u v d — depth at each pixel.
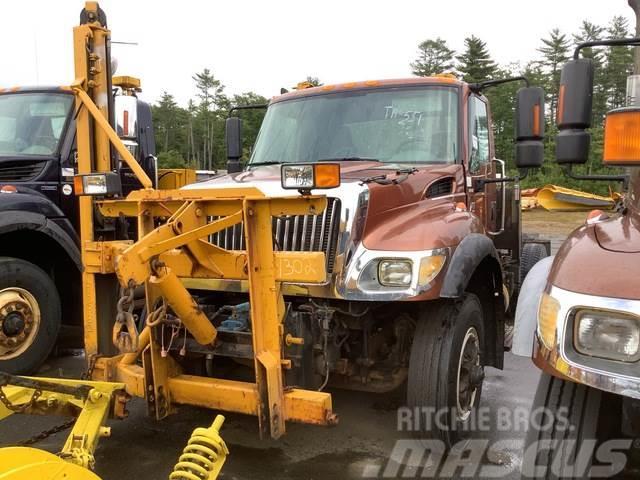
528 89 4.55
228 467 3.85
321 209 3.26
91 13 4.20
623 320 2.20
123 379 3.81
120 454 4.02
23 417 4.63
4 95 6.57
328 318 3.76
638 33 3.14
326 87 5.55
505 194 6.25
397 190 4.12
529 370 5.96
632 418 2.79
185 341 3.75
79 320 6.15
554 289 2.43
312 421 3.37
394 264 3.72
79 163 4.24
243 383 3.62
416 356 3.95
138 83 7.13
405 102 5.22
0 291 5.14
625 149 2.36
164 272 3.30
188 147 80.12
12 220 5.30
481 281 4.62
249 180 4.47
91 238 4.11
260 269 3.42
